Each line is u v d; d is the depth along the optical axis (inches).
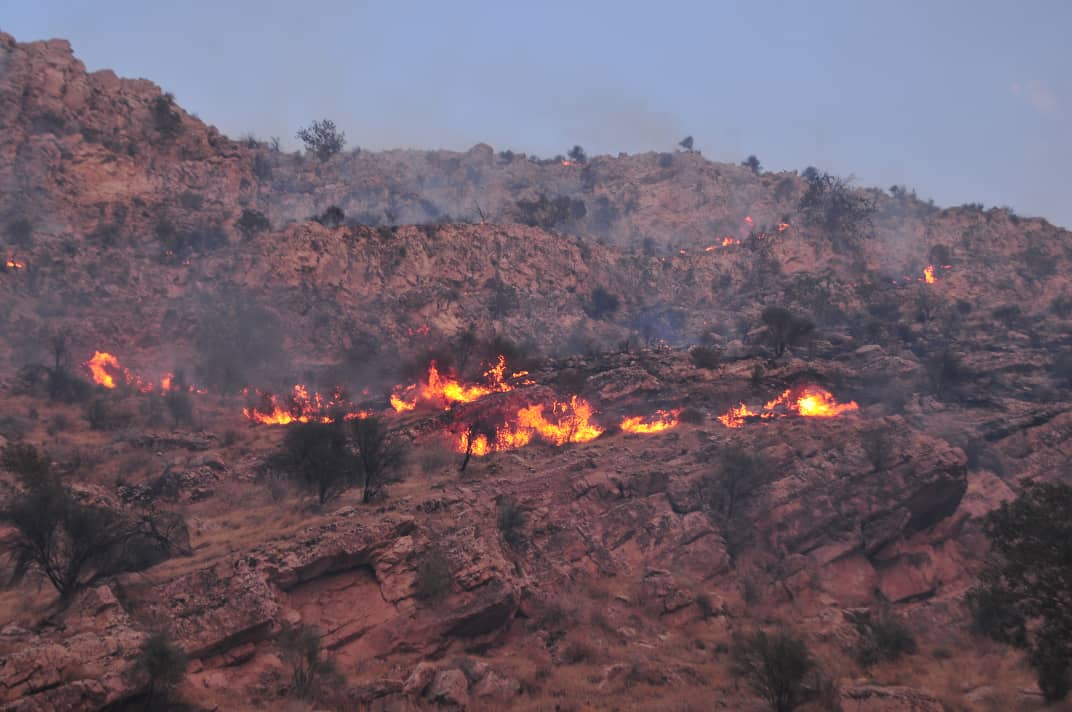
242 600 1486.2
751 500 2357.3
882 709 1385.3
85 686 1168.8
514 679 1509.6
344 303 5757.9
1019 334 5689.0
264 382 4416.8
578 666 1624.0
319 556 1633.9
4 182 6067.9
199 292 5472.4
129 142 7219.5
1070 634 1342.3
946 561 2402.8
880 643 1798.7
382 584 1675.7
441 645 1628.9
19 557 1560.0
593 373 3373.5
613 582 2054.6
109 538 1501.0
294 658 1419.8
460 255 6619.1
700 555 2194.9
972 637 1927.9
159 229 6240.2
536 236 7091.5
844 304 6658.5
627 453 2544.3
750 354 4015.8
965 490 2461.9
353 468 2226.9
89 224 6240.2
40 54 7219.5
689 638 1841.8
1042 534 1368.1
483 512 1967.3
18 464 1878.7
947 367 3983.8
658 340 6407.5
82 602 1384.1
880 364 4013.3
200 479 2459.4
